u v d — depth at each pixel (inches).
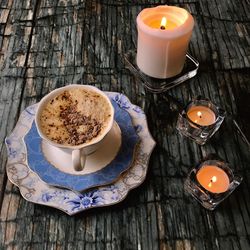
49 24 28.6
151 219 21.3
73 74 26.1
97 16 29.1
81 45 27.5
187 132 23.9
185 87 25.9
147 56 24.8
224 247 20.7
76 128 21.5
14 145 23.0
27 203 21.6
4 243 20.6
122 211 21.5
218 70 26.6
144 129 23.7
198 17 29.1
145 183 22.3
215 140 23.9
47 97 22.2
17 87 25.5
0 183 22.1
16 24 28.5
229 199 22.0
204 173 22.6
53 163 22.3
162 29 24.6
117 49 27.4
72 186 21.6
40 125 21.5
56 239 20.8
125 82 25.9
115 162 22.4
